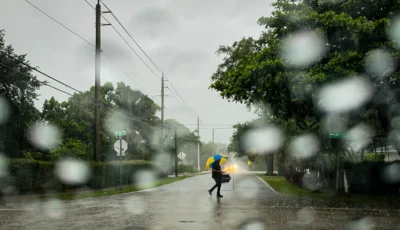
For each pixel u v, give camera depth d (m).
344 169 22.22
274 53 19.28
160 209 15.03
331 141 21.22
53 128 39.44
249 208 15.32
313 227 10.99
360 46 17.36
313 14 18.02
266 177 51.16
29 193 22.06
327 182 23.86
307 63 17.98
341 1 19.05
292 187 28.62
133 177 35.69
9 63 32.09
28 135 34.91
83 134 45.59
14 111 33.19
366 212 14.25
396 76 16.77
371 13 18.58
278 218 12.65
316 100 17.55
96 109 28.42
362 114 20.52
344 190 22.28
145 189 27.14
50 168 23.70
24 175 21.62
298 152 24.02
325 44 18.08
